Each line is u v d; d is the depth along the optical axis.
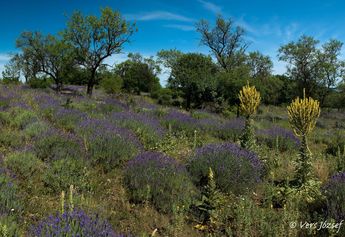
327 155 11.20
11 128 9.63
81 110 14.37
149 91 48.56
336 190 5.90
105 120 11.16
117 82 28.94
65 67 32.38
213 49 45.69
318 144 14.64
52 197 5.83
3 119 10.38
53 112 12.78
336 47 30.30
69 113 12.55
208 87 26.44
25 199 5.43
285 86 46.50
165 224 5.45
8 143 8.20
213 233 5.27
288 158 9.56
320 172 8.14
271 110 37.62
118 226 5.27
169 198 5.98
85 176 6.60
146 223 5.45
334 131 19.59
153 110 17.92
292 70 31.44
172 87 32.31
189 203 5.89
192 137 12.30
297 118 7.12
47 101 15.65
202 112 20.95
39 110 13.01
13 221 4.49
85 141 7.98
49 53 31.89
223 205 5.99
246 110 9.29
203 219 5.68
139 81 48.12
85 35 27.94
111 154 7.67
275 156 9.38
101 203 5.77
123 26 28.05
